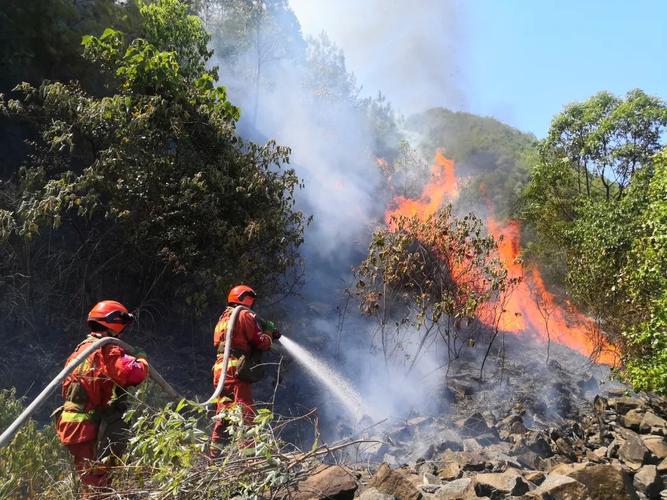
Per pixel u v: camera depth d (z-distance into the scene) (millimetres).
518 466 5676
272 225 8234
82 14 11055
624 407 7699
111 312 3934
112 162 7414
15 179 8836
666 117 15422
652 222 7391
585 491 4352
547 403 7992
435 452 6148
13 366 6730
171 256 7457
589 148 16109
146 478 3584
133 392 4887
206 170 8156
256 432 3482
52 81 9961
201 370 7867
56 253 7715
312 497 3479
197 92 8977
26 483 3957
